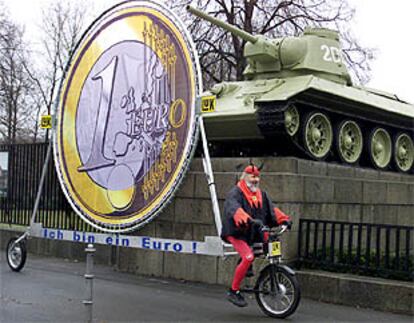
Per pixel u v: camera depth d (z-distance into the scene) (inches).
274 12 1053.2
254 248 338.6
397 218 548.7
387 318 328.8
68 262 538.6
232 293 331.3
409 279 354.0
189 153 416.5
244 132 541.6
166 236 457.4
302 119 522.3
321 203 447.8
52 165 587.2
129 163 455.5
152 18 451.8
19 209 629.0
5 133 1694.1
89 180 478.9
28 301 358.3
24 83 1606.8
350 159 581.3
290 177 418.6
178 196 452.1
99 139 477.4
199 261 435.2
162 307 349.1
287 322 317.1
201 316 328.2
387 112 595.8
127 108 462.6
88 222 474.6
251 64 586.9
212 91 576.4
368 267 370.3
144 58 455.5
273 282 325.1
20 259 471.2
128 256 478.3
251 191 334.6
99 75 484.1
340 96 530.3
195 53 422.6
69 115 500.4
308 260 399.9
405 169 673.6
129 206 451.2
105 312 333.4
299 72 562.3
